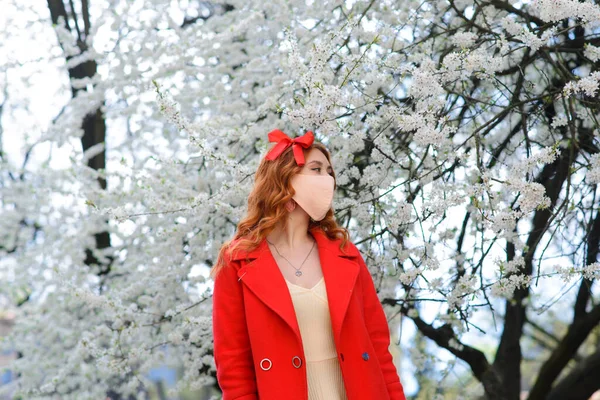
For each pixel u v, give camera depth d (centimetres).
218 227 436
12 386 570
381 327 240
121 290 455
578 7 270
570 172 272
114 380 539
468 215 393
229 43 499
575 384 540
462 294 311
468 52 285
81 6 595
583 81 266
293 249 240
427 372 607
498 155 384
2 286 564
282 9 431
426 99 317
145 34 506
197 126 355
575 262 367
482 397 561
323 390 220
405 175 400
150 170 477
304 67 297
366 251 376
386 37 372
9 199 554
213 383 475
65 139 544
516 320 508
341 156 356
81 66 582
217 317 228
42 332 542
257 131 397
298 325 221
